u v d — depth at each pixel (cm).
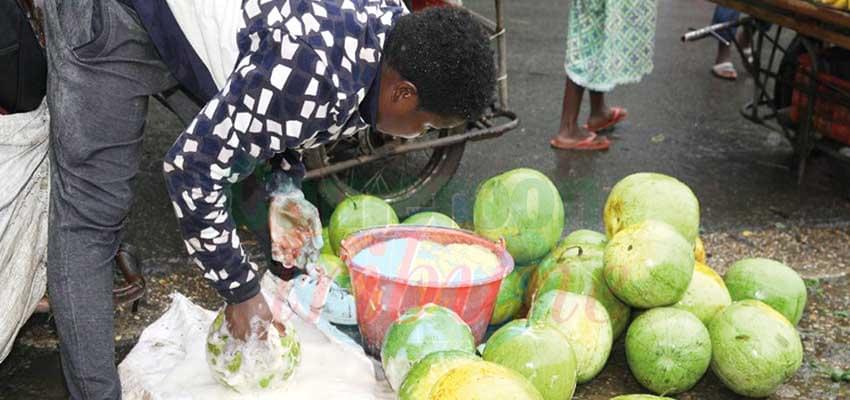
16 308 265
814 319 343
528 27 730
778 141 532
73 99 211
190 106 263
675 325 280
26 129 253
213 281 213
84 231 225
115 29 205
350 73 184
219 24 188
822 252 400
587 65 481
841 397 295
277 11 183
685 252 286
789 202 451
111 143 218
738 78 643
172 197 194
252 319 231
